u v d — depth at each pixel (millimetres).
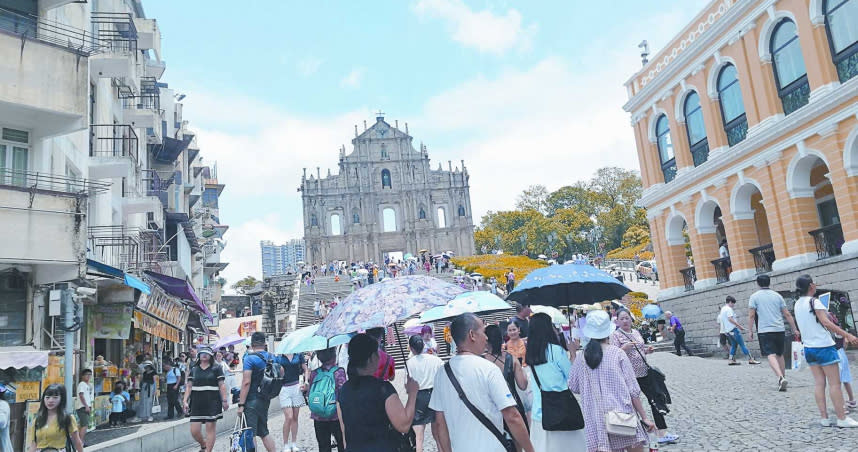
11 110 12844
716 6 20484
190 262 37500
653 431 6051
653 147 24859
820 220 20516
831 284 16125
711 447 7559
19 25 13516
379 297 5676
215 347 19812
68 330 12930
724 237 24688
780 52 18391
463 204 80000
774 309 10977
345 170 79062
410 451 4832
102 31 18812
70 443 7984
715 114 21000
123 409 16594
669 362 18984
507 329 8000
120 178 20875
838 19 16344
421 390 8266
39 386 12367
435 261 59406
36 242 12273
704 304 21594
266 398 9211
